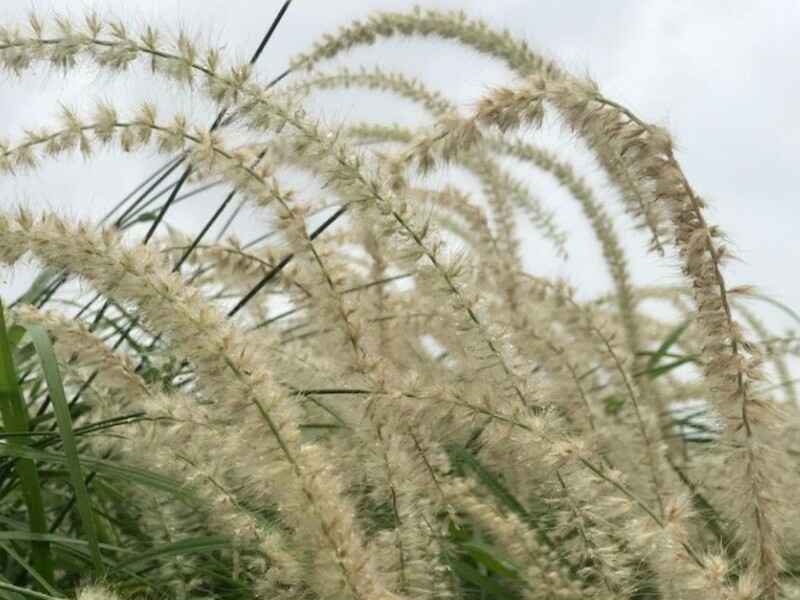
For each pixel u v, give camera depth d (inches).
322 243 28.0
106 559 28.7
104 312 37.3
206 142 26.9
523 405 26.3
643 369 35.6
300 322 38.5
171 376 31.8
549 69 33.6
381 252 32.2
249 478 25.5
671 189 22.3
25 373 36.3
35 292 37.2
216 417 24.7
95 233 24.5
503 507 29.8
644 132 22.2
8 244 24.5
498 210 41.1
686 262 22.6
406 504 26.4
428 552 26.7
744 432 23.1
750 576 22.5
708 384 23.3
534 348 31.0
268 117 26.1
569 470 25.4
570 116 22.4
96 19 27.5
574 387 30.5
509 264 33.3
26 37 27.6
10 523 29.6
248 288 34.1
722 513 27.5
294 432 22.8
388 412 25.3
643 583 26.3
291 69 40.1
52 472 30.2
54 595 25.3
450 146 23.1
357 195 25.7
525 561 27.2
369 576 22.4
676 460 33.3
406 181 25.5
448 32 35.9
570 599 26.7
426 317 32.6
